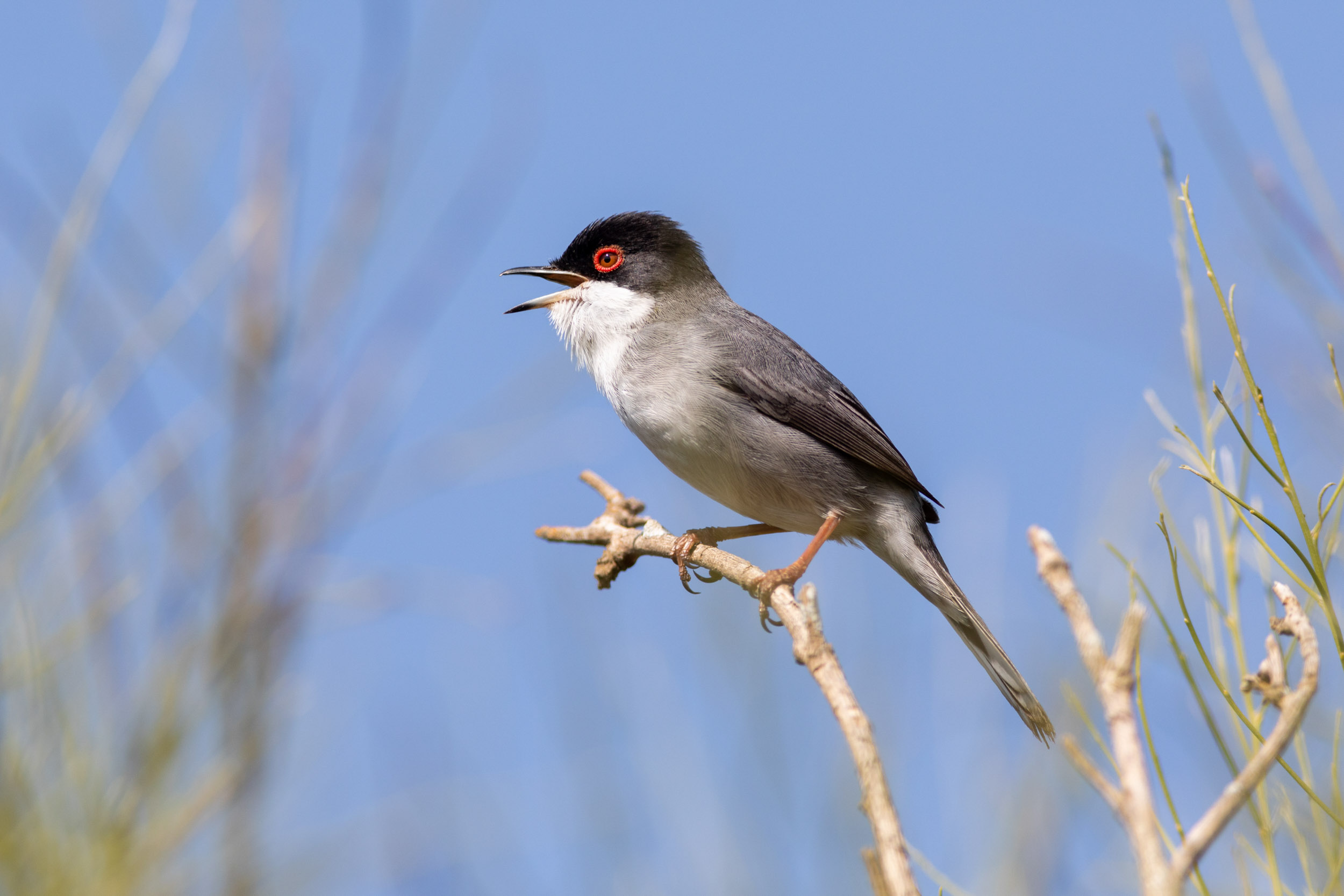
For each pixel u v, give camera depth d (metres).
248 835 5.06
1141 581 4.38
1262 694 4.02
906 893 3.38
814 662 4.34
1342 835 4.04
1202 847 2.87
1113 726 3.02
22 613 4.80
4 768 4.62
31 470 4.88
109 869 4.57
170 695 4.93
